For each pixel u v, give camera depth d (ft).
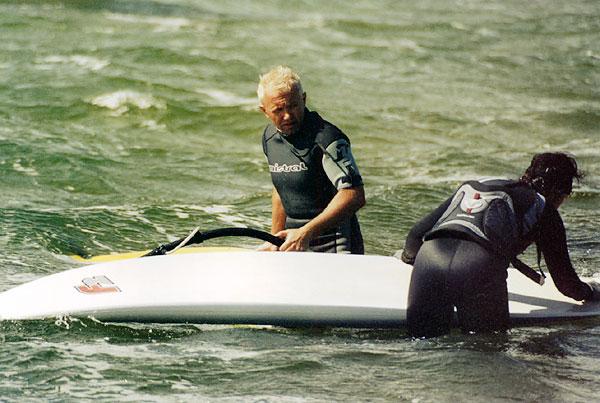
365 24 224.33
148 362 59.11
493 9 260.21
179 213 102.58
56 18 201.98
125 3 224.53
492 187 61.82
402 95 164.14
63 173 114.73
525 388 56.34
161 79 160.86
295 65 180.24
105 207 103.35
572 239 94.53
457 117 152.25
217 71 170.40
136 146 130.21
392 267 70.54
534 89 173.68
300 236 70.44
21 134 129.70
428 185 116.26
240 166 123.65
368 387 55.93
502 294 61.21
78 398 54.13
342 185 70.59
